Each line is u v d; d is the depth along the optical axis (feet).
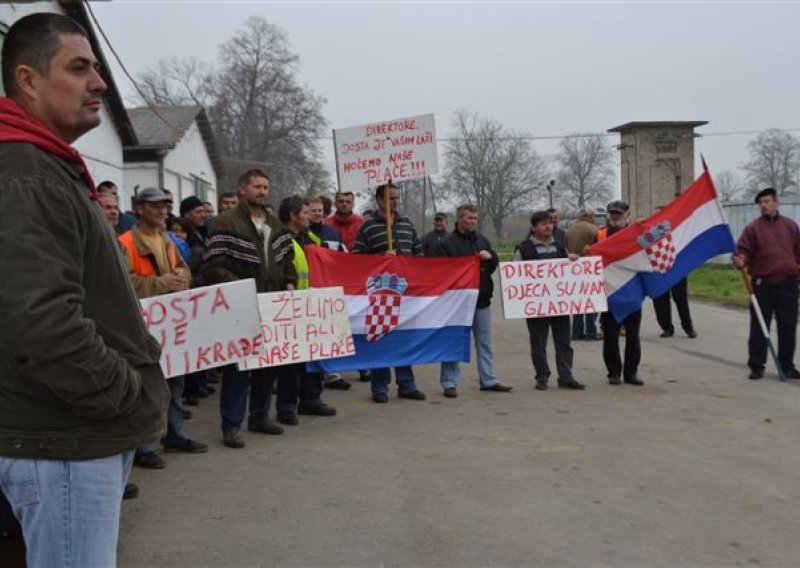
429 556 13.11
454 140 158.81
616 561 12.98
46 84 7.26
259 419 21.52
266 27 194.70
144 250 18.75
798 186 178.09
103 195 20.48
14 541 8.77
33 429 6.77
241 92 193.06
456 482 16.97
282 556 13.08
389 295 25.52
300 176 193.98
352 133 27.04
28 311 6.25
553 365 32.99
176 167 84.17
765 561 13.07
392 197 26.96
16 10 30.35
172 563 12.78
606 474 17.56
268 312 21.54
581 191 189.26
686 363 32.40
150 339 7.72
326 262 25.11
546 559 13.02
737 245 29.35
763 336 28.76
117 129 54.03
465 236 27.20
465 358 26.37
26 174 6.59
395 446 19.95
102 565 7.11
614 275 28.07
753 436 20.83
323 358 22.45
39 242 6.44
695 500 15.92
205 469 17.95
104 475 7.08
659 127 129.18
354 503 15.64
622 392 26.81
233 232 20.21
